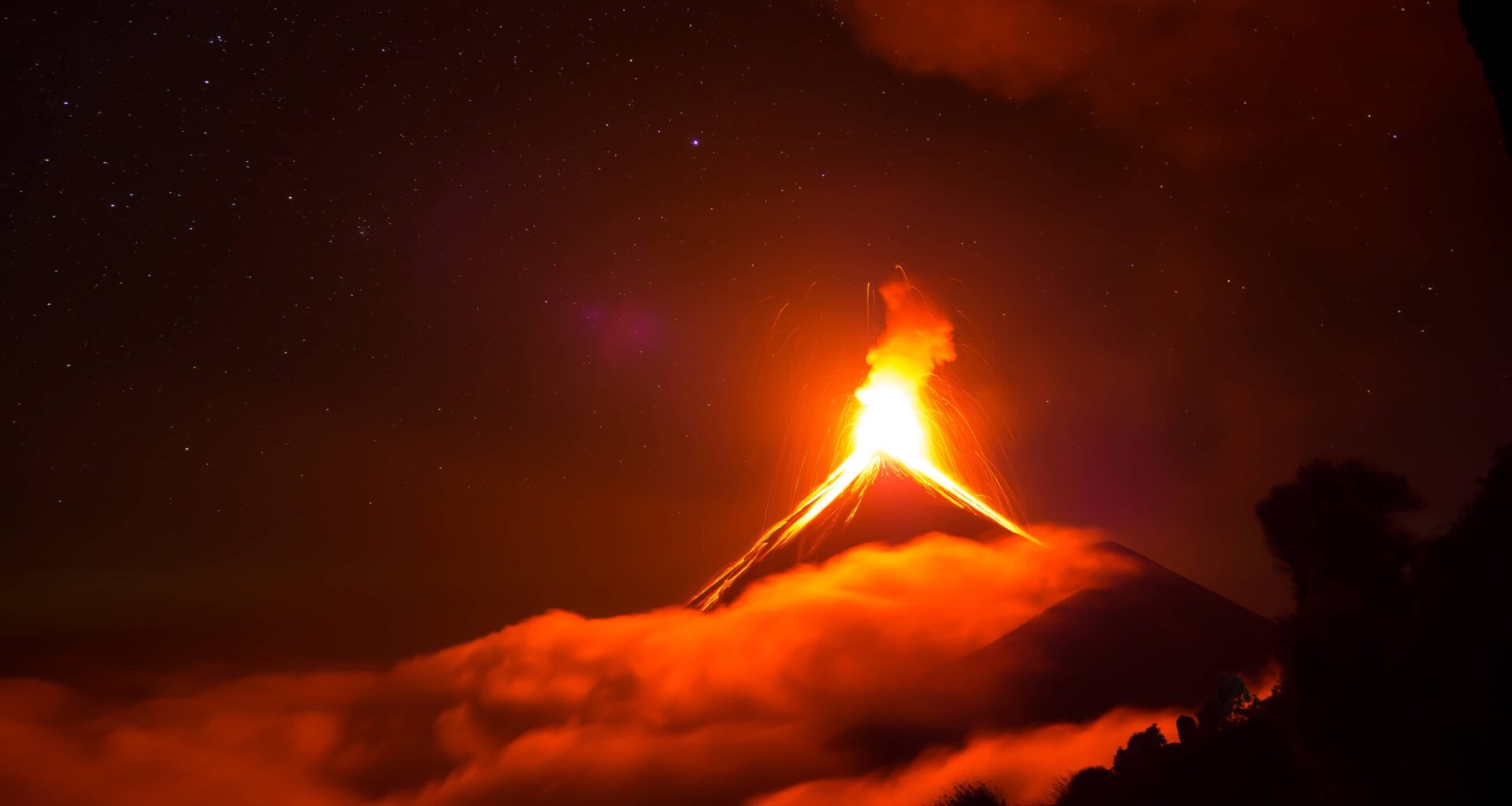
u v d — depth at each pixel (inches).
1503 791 140.6
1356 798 164.2
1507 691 147.6
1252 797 196.5
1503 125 123.3
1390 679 165.8
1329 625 184.9
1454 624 166.4
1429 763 154.3
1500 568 165.9
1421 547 197.2
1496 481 181.5
